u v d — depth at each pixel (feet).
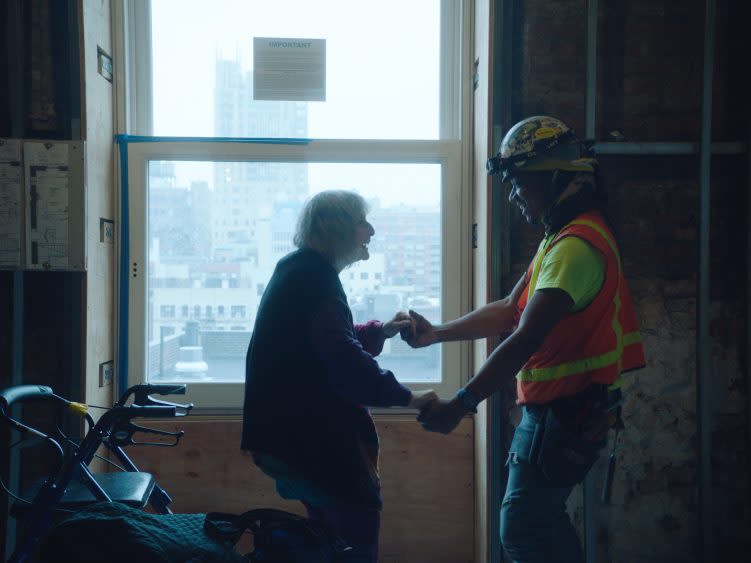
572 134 5.88
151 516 5.02
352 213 5.87
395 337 9.21
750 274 8.05
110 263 8.82
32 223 7.97
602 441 5.56
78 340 8.09
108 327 8.79
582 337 5.53
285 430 5.41
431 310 9.24
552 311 5.29
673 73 8.20
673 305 8.23
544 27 8.16
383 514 8.89
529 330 5.30
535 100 8.15
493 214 8.00
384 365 9.22
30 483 8.28
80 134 8.02
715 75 8.25
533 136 5.78
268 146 9.03
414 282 9.21
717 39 8.23
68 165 7.98
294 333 5.46
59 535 4.64
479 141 8.57
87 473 6.08
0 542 8.10
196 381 9.07
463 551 8.91
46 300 8.34
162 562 4.51
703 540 7.91
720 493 8.25
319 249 5.86
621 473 8.20
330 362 5.34
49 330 8.34
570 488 5.70
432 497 8.91
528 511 5.67
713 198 8.29
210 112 9.12
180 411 6.24
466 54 9.05
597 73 8.18
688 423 8.20
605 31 8.18
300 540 4.96
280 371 5.46
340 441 5.46
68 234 7.98
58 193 7.98
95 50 8.33
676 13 8.20
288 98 9.14
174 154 8.96
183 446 8.80
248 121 9.13
